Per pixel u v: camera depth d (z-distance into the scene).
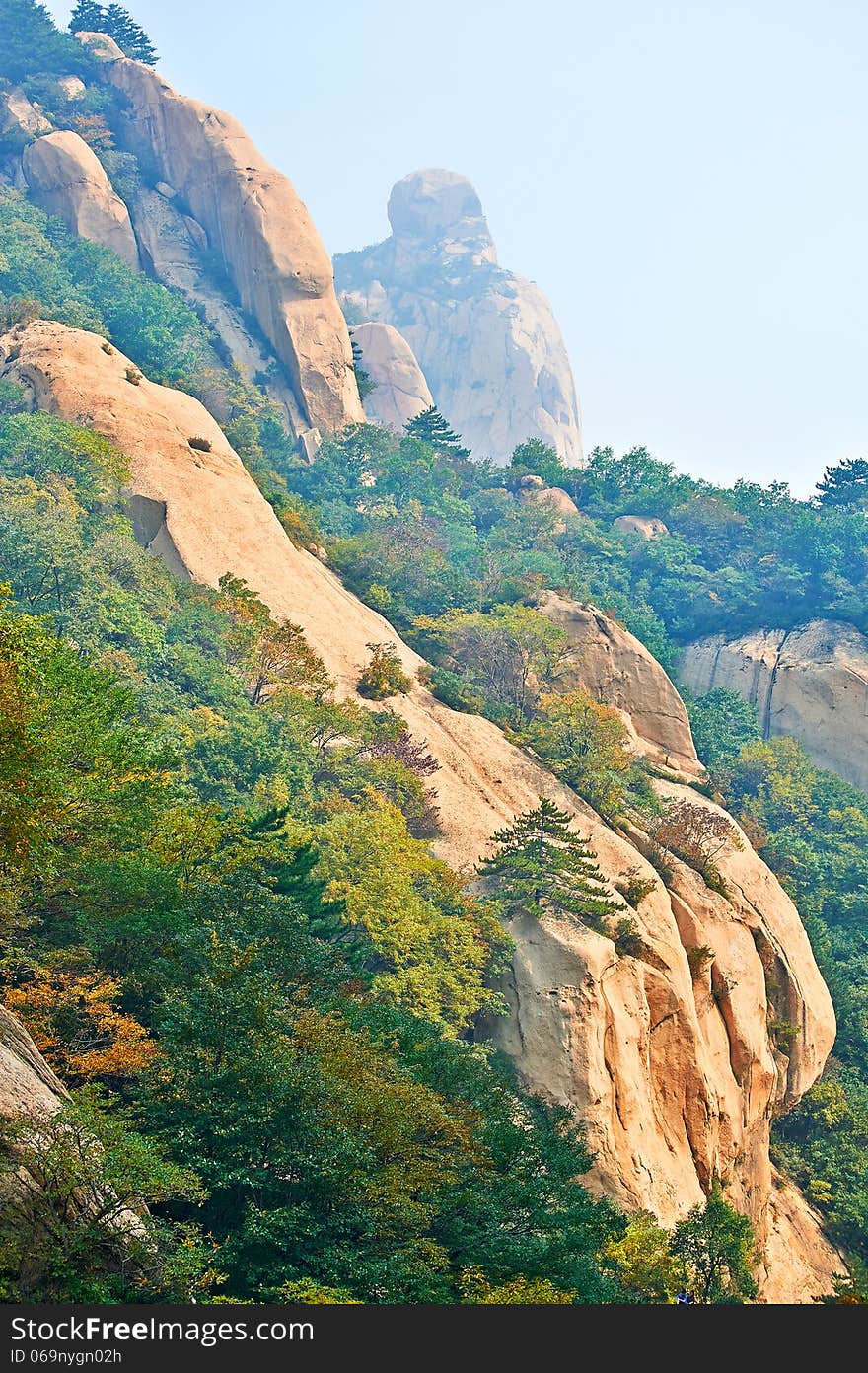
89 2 195.12
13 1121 24.67
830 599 144.50
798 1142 84.19
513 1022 62.72
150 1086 31.92
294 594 89.12
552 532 144.88
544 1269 34.22
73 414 93.38
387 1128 32.78
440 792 76.88
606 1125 60.84
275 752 65.75
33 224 143.50
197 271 157.75
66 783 35.97
